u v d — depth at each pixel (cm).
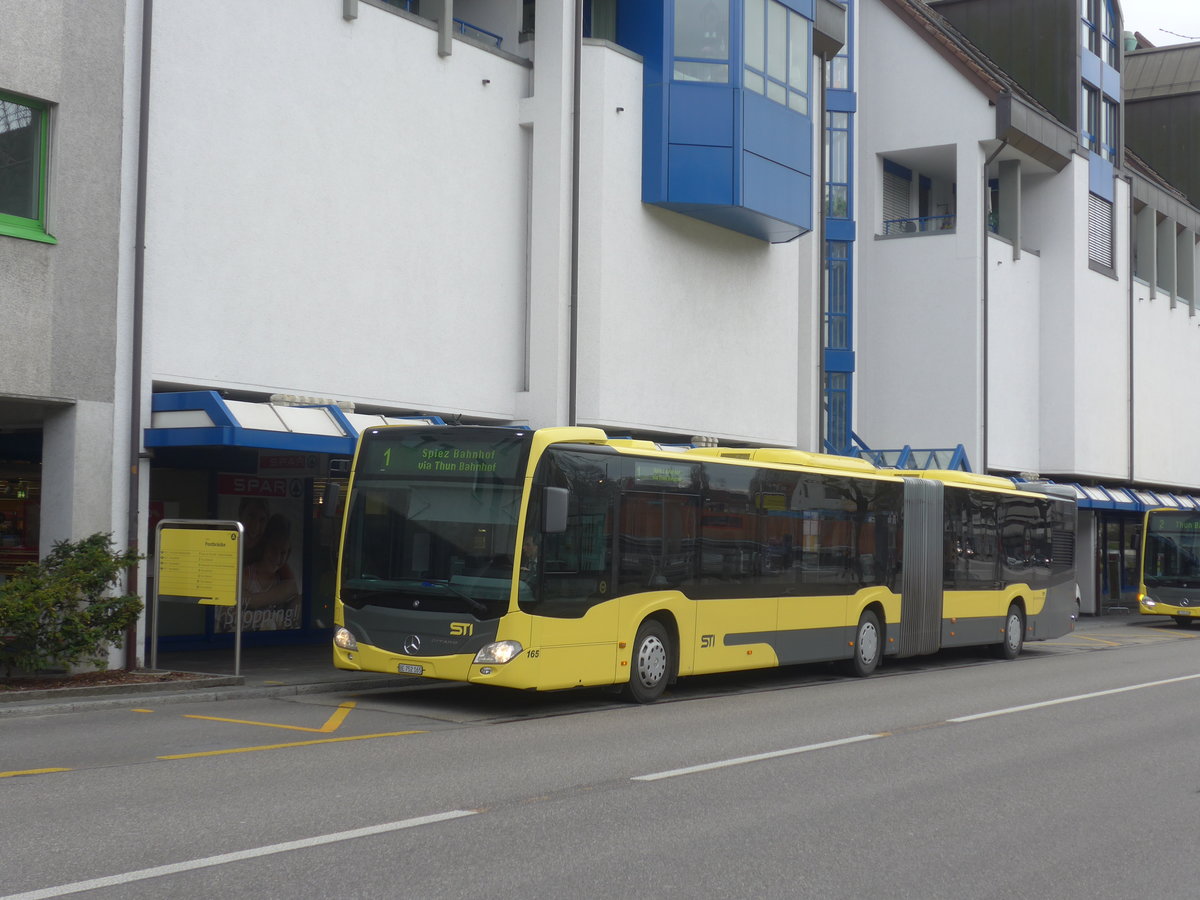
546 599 1348
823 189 2956
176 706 1374
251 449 1894
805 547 1792
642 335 2253
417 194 1966
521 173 2156
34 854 688
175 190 1642
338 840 738
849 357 3431
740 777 996
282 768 980
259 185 1739
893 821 851
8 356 1465
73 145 1530
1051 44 3859
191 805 827
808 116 2472
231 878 648
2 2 1462
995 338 3519
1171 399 4444
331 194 1834
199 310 1666
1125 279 4066
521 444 1359
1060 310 3753
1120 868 739
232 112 1708
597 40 2178
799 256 2945
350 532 1414
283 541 2056
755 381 2550
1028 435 3691
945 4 4012
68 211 1524
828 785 976
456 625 1334
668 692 1650
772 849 759
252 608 2006
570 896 641
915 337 3506
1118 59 4147
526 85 2172
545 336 2117
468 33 2300
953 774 1044
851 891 672
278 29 1764
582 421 2142
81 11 1537
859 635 1917
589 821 817
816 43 2894
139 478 1588
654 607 1504
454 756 1062
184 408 1575
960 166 3469
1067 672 2048
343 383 1848
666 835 785
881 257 3556
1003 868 732
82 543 1441
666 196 2234
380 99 1908
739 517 1661
